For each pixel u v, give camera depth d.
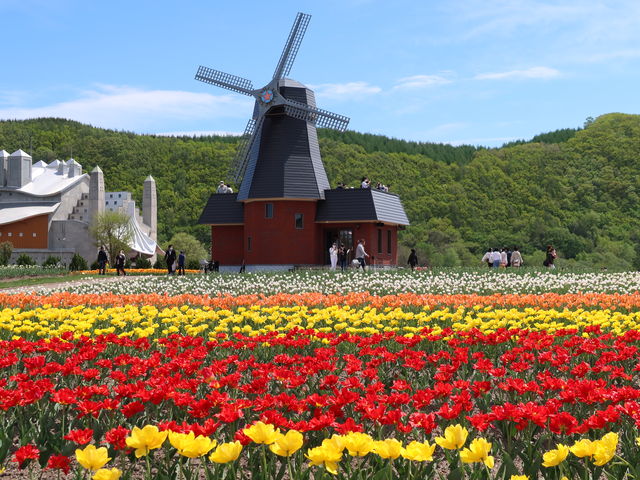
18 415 7.07
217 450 4.37
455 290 25.08
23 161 93.06
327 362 8.13
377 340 10.02
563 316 13.16
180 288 28.70
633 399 6.53
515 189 142.88
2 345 9.54
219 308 17.91
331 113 50.69
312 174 49.94
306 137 50.38
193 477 5.43
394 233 55.91
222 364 7.86
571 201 141.50
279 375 7.30
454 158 163.62
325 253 51.59
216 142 162.25
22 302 17.52
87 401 6.21
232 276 33.97
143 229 98.56
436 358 8.96
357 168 140.75
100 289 28.66
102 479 4.17
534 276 30.44
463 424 6.44
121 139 155.00
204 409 6.14
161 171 143.25
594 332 11.13
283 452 4.54
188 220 125.06
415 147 168.62
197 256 98.06
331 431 6.89
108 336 9.97
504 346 11.09
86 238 88.50
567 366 9.09
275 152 49.81
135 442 4.48
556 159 158.25
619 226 133.50
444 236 115.94
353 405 7.06
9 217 87.31
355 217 49.50
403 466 5.15
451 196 135.75
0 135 158.62
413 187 137.75
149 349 11.43
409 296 18.06
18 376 7.53
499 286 26.28
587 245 121.19
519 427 5.64
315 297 18.61
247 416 6.82
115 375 7.50
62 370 7.79
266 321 14.79
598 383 6.87
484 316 14.02
